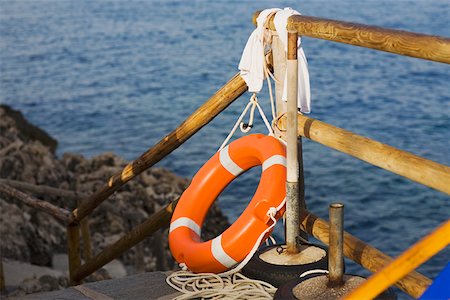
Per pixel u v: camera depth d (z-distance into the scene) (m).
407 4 40.72
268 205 3.39
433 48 2.59
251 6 43.31
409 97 23.62
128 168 4.41
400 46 2.72
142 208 12.91
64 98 28.70
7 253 9.39
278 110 3.64
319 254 3.40
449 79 25.28
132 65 32.56
